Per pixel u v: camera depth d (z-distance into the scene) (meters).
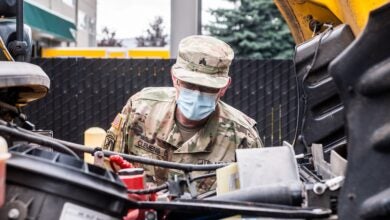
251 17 16.64
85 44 27.31
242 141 3.70
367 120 1.78
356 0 3.02
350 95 1.81
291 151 2.20
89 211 1.75
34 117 8.99
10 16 2.86
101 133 4.05
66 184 1.72
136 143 3.73
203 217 2.07
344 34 2.76
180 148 3.65
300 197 1.98
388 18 1.74
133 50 13.17
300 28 3.52
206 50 3.46
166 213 2.07
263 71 8.84
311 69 2.77
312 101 2.75
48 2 18.69
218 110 3.74
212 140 3.66
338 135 2.71
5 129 2.06
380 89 1.76
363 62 1.78
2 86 2.26
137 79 8.98
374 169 1.77
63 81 9.00
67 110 9.01
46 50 13.04
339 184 1.93
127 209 1.87
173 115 3.70
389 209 1.73
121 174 2.19
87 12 27.62
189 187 2.41
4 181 1.63
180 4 9.90
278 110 8.84
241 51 16.61
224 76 3.52
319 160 2.45
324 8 3.38
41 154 1.86
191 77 3.40
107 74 9.00
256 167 2.13
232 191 2.11
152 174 3.42
